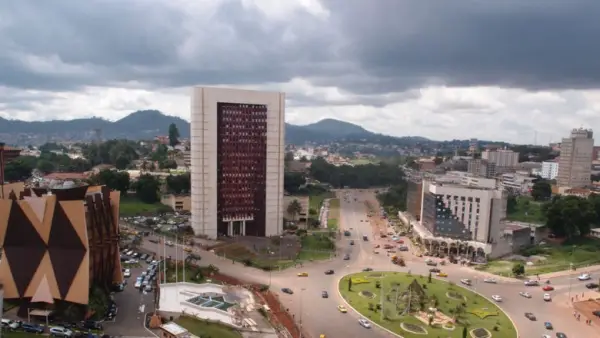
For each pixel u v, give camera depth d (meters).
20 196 157.25
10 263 141.12
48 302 138.50
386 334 146.50
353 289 184.38
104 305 145.62
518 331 152.38
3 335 124.94
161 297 161.75
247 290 178.38
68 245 140.50
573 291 191.75
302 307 165.38
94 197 154.38
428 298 173.62
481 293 187.12
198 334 133.62
